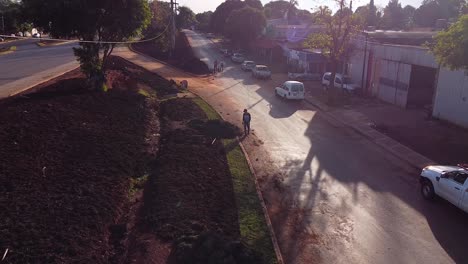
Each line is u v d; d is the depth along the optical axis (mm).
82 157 15992
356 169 18109
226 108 29375
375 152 20516
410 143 21609
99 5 25438
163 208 12797
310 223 13188
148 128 21766
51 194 12766
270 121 26250
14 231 10516
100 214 12125
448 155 19766
